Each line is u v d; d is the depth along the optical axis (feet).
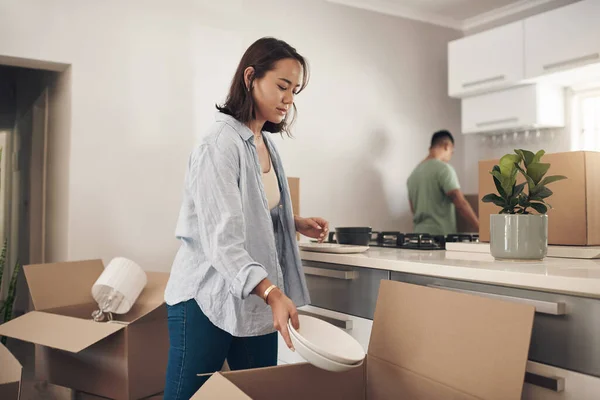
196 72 10.65
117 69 9.82
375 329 4.70
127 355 6.43
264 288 3.93
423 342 4.19
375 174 13.80
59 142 10.15
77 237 9.41
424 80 14.80
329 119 13.08
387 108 14.07
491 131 14.02
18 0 8.93
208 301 4.53
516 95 12.45
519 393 3.38
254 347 5.13
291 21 12.55
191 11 10.62
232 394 3.14
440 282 4.66
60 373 7.15
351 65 13.47
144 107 10.09
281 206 5.43
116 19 9.82
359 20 13.65
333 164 13.11
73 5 9.40
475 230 13.75
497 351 3.60
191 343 4.65
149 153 10.13
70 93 9.45
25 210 14.55
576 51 10.75
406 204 14.35
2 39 8.80
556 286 3.67
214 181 4.34
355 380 4.59
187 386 4.68
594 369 3.49
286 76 4.76
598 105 12.31
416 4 14.10
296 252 5.38
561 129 12.89
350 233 6.80
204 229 4.30
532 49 11.57
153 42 10.18
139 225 10.01
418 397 4.16
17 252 15.78
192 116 10.59
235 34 11.14
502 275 4.06
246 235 4.61
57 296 7.57
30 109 13.74
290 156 12.46
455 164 15.42
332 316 5.98
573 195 5.45
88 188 9.52
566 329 3.67
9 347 11.27
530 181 4.86
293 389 3.99
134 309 8.23
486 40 12.55
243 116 4.81
